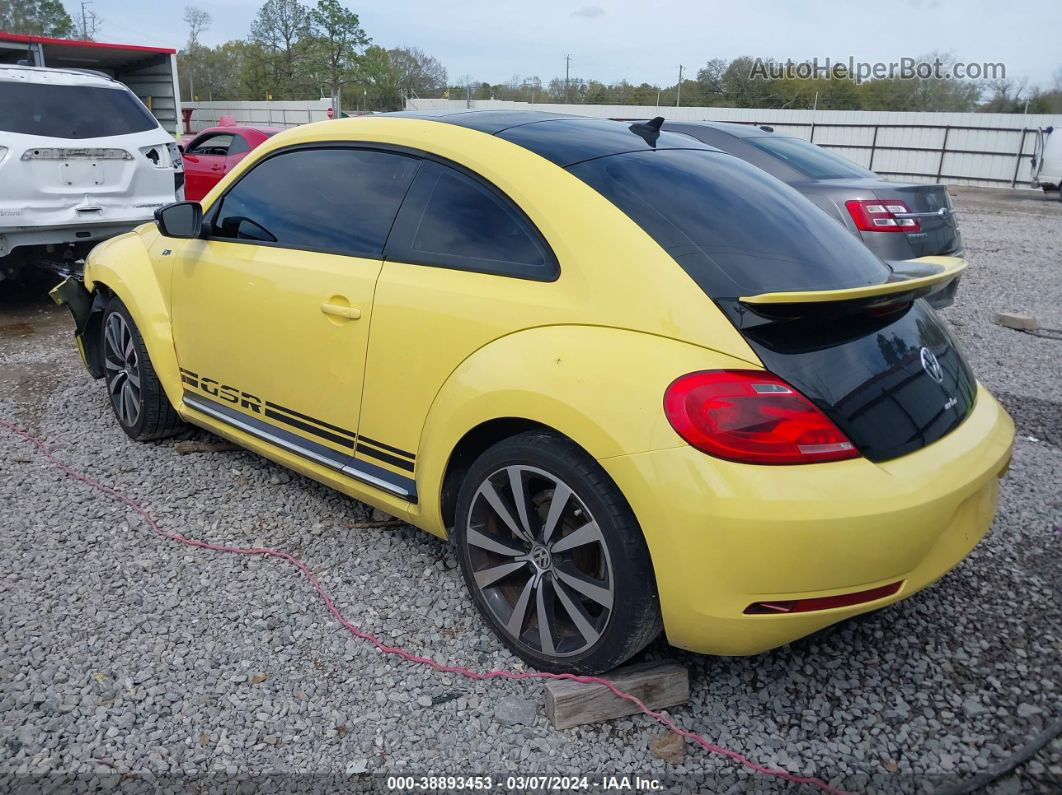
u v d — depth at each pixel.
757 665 2.68
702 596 2.14
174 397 4.02
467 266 2.70
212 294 3.62
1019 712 2.47
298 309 3.18
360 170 3.16
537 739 2.36
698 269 2.35
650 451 2.13
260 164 3.59
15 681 2.57
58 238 6.93
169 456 4.27
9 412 4.91
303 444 3.33
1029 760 2.29
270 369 3.38
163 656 2.70
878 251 6.01
